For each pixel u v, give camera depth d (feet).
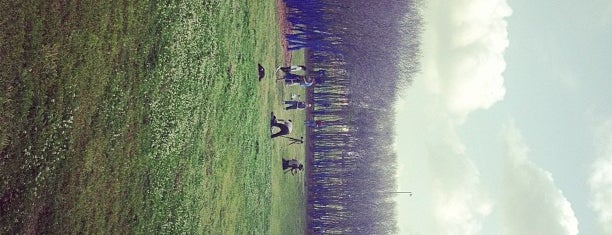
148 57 76.79
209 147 92.94
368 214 219.61
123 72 71.87
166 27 80.84
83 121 65.31
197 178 88.17
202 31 91.76
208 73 92.94
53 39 61.46
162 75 79.46
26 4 58.34
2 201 56.18
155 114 77.71
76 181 64.13
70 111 63.46
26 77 58.34
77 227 64.08
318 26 157.79
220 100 97.66
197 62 89.40
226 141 99.66
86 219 65.36
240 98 106.73
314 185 189.47
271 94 128.67
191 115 86.99
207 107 92.63
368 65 186.39
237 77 105.60
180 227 82.43
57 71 61.98
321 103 185.78
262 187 119.55
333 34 165.58
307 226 180.86
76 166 64.18
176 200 82.02
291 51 150.41
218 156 96.02
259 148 117.29
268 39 128.06
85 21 65.62
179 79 83.71
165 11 80.84
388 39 188.55
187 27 86.58
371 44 181.16
